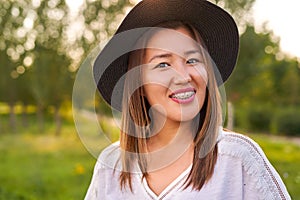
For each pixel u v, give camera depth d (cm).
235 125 2278
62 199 834
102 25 1538
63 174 1030
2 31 1920
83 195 853
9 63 2047
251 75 1648
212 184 156
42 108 2308
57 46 1806
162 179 163
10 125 2277
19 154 1435
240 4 1501
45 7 1786
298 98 2450
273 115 2252
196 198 156
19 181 992
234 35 169
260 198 156
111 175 172
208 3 160
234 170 157
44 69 1814
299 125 2109
